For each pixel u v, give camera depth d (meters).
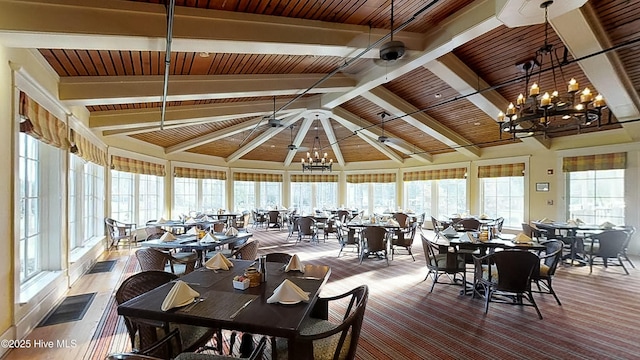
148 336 1.79
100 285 4.13
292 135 9.35
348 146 10.50
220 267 2.48
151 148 8.10
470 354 2.41
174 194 9.04
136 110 5.37
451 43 3.65
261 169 11.69
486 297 3.29
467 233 4.14
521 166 7.79
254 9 3.01
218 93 4.39
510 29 3.85
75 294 3.77
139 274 2.14
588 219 6.65
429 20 3.62
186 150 9.39
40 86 3.05
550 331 2.79
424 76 5.34
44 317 3.08
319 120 8.15
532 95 3.41
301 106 6.51
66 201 3.90
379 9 3.22
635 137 5.91
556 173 7.15
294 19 3.24
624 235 4.79
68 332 2.77
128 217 7.43
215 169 10.45
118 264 5.27
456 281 4.30
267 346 2.29
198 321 1.55
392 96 6.07
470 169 8.98
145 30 2.66
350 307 2.09
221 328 1.52
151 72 3.96
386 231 5.43
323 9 3.15
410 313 3.22
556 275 4.68
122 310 1.63
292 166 12.30
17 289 2.61
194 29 2.82
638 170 5.93
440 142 8.80
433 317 3.11
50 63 3.33
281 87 4.78
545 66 4.57
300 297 1.77
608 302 3.52
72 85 3.71
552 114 3.29
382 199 11.54
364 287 1.96
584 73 4.40
